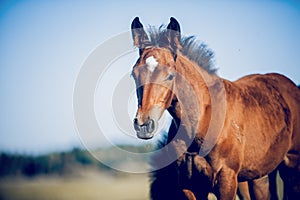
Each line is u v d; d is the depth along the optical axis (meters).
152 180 8.48
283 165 9.40
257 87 8.97
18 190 16.64
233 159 8.05
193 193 8.05
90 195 15.35
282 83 9.41
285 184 9.48
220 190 7.98
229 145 7.98
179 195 8.07
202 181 7.99
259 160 8.64
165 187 8.30
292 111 9.19
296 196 9.34
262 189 9.48
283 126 8.95
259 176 8.97
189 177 7.98
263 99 8.83
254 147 8.45
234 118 8.15
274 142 8.78
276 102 8.99
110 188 16.95
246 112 8.37
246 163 8.47
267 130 8.63
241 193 9.69
